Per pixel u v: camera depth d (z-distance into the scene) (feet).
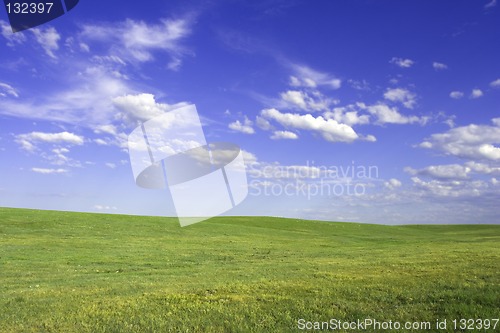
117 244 161.07
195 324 48.80
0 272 95.61
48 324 50.55
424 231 352.90
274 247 168.35
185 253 140.56
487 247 151.94
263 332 45.80
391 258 110.93
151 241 177.78
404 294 58.23
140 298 62.08
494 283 62.03
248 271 92.68
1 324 50.88
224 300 58.85
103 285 76.69
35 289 74.08
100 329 47.98
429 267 83.76
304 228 303.68
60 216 242.99
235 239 203.72
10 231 186.39
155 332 46.55
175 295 62.64
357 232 300.40
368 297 57.98
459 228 402.52
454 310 50.08
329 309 52.90
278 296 60.03
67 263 112.37
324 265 99.81
